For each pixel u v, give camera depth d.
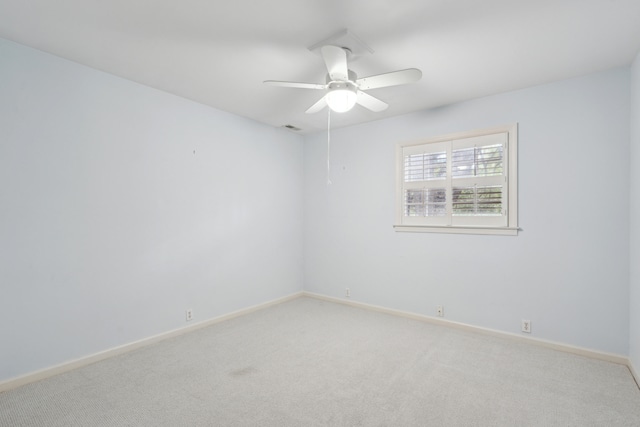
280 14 1.85
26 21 1.94
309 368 2.46
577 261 2.69
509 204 3.01
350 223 4.18
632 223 2.41
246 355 2.69
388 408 1.95
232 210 3.70
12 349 2.18
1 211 2.13
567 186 2.73
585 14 1.83
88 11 1.84
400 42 2.15
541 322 2.86
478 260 3.19
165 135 3.06
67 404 1.99
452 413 1.90
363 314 3.82
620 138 2.52
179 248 3.18
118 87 2.73
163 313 3.04
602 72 2.58
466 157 3.27
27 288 2.24
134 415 1.88
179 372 2.39
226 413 1.90
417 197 3.61
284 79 2.76
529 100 2.91
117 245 2.72
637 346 2.26
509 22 1.92
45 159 2.32
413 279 3.63
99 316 2.61
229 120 3.67
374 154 3.95
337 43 2.14
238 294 3.77
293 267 4.55
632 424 1.80
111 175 2.68
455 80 2.76
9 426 1.78
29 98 2.25
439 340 3.01
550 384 2.22
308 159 4.66
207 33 2.06
